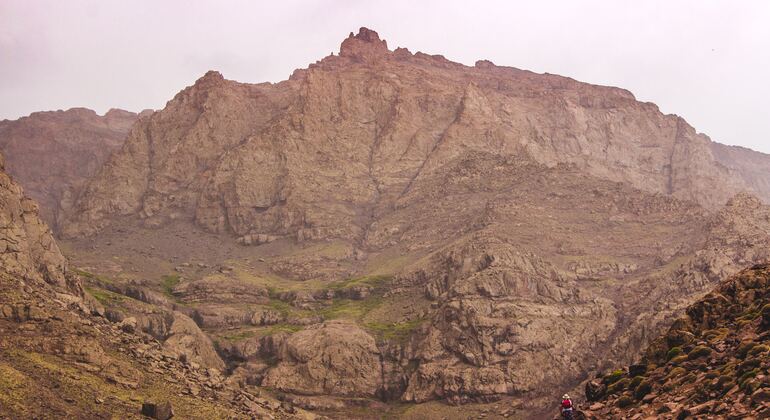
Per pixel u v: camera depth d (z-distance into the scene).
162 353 97.50
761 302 50.31
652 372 48.25
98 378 78.62
